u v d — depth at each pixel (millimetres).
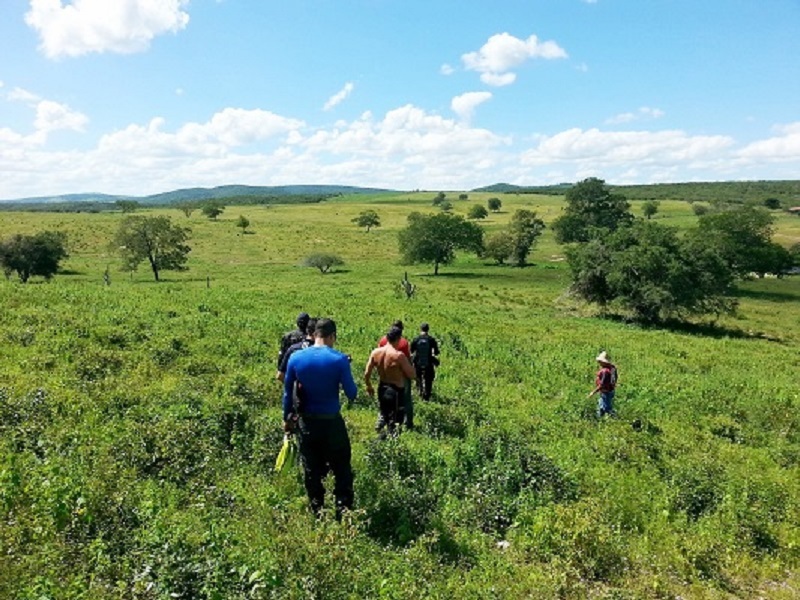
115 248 80562
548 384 19688
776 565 8219
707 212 168875
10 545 5617
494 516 8180
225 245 115875
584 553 7363
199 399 11789
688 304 50875
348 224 160500
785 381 27062
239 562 5516
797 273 97750
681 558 7883
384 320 31594
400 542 7145
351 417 12484
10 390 11000
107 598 5000
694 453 13273
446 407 13789
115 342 17844
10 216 141875
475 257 114062
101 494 6766
